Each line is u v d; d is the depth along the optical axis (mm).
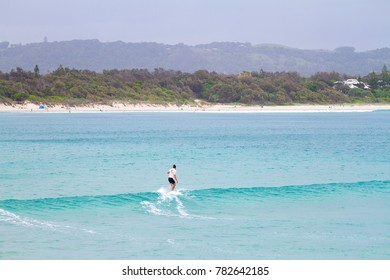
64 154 108250
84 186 67750
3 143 134625
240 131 182500
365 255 38781
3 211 50781
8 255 38188
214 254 38781
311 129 195125
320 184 66188
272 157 102812
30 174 78125
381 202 55969
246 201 56062
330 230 45031
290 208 53094
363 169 84875
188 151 114750
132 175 77625
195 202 55438
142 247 40281
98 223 46844
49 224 46375
